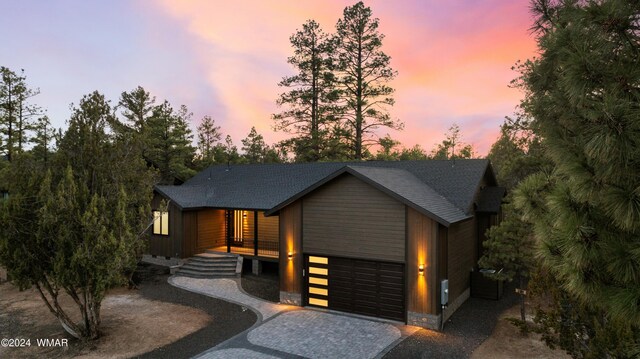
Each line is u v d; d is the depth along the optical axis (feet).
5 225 35.35
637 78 10.97
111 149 42.22
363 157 121.70
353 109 116.67
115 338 39.65
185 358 34.76
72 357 35.40
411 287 43.75
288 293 51.65
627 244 11.32
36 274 36.83
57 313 38.68
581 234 11.68
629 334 18.62
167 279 64.39
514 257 42.86
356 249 47.39
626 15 11.37
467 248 54.65
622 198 10.59
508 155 95.09
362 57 117.39
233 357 34.86
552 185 15.37
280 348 36.88
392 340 38.96
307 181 73.67
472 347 37.14
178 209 70.74
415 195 47.19
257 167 87.92
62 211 35.35
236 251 72.02
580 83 11.49
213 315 46.98
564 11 13.25
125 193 39.83
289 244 51.90
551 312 25.62
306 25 122.52
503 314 47.19
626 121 10.09
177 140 113.50
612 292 11.75
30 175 38.81
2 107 99.35
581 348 24.44
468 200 53.93
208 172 92.94
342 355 35.29
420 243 43.39
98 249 35.12
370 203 46.62
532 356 34.78
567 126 13.01
